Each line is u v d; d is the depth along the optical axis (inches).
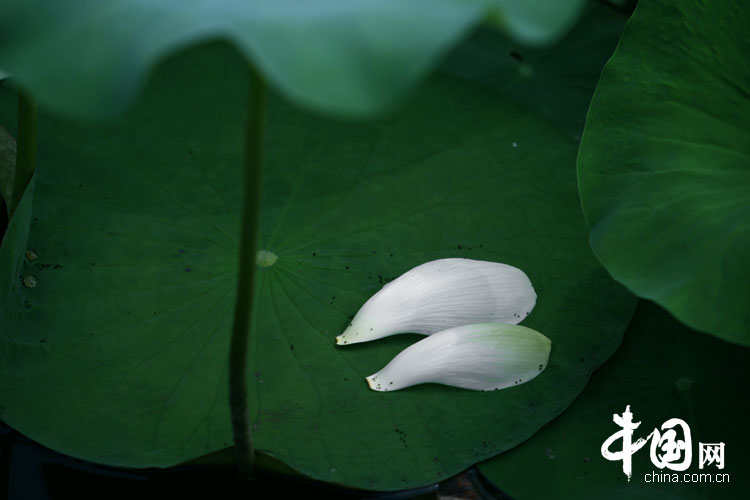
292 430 42.3
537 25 34.4
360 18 32.9
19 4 34.8
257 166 37.2
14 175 44.7
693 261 41.3
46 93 32.0
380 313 43.7
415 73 31.6
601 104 42.9
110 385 42.6
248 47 31.6
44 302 43.5
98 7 34.0
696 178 42.1
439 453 42.3
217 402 42.6
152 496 41.4
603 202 42.6
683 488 41.9
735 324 40.7
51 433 41.8
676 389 43.4
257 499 41.6
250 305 38.9
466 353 43.2
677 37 42.5
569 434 42.9
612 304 44.9
